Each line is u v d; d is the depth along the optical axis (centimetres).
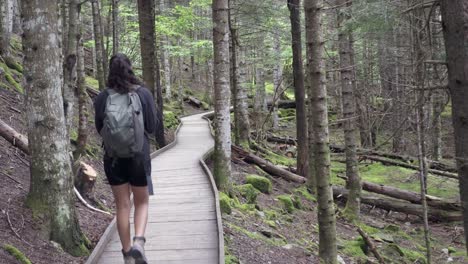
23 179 716
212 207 840
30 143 551
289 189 1434
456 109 500
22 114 1075
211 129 2402
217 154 1031
